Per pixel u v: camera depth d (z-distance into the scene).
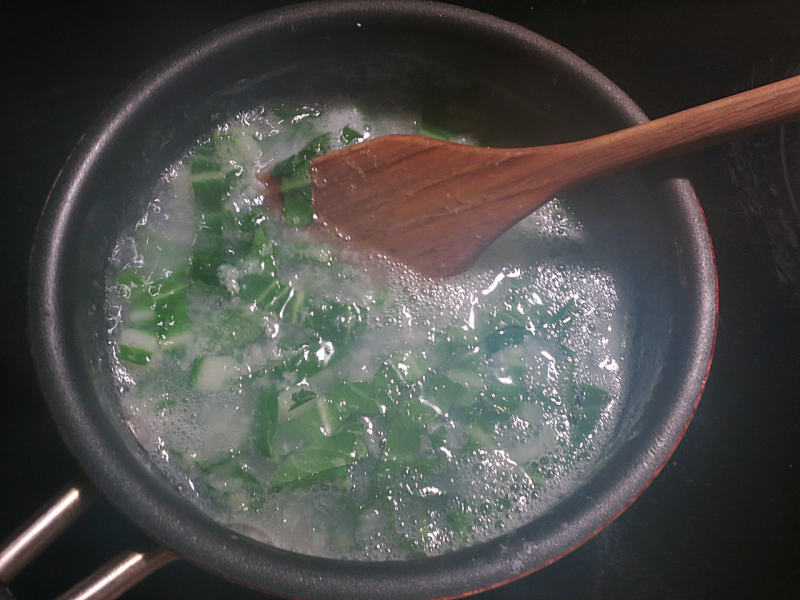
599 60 0.35
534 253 0.28
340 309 0.26
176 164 0.28
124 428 0.23
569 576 0.27
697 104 0.34
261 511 0.23
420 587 0.19
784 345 0.31
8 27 0.33
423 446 0.24
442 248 0.26
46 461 0.28
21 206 0.31
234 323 0.26
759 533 0.28
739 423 0.30
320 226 0.27
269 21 0.25
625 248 0.27
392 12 0.25
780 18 0.35
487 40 0.26
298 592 0.19
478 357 0.26
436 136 0.30
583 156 0.24
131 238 0.26
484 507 0.23
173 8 0.34
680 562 0.28
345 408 0.25
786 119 0.23
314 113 0.29
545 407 0.25
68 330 0.21
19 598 0.26
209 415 0.24
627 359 0.26
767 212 0.33
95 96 0.33
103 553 0.27
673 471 0.29
